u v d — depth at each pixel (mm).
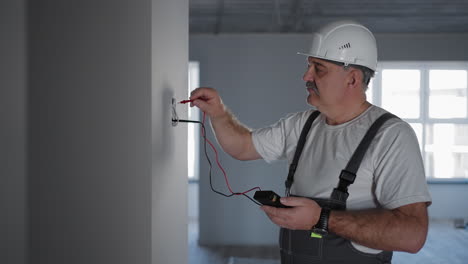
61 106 1104
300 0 3912
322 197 1206
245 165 4840
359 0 3926
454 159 6254
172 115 1359
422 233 1027
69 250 1114
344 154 1199
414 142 1126
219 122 1507
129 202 1093
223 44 4828
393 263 4270
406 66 6250
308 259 1206
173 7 1359
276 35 4797
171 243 1360
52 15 1094
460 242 5008
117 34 1078
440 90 6281
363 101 1259
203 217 4902
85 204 1105
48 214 1117
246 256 4531
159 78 1161
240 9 4145
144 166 1085
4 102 1111
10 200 1123
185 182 1647
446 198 6016
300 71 4805
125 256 1098
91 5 1083
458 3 3965
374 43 1247
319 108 1277
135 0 1067
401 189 1075
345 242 1160
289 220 1091
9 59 1105
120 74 1082
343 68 1196
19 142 1116
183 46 1566
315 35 1247
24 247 1129
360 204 1171
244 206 4871
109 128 1092
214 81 4848
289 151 1452
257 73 4824
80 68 1093
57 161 1108
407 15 4297
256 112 4844
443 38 4879
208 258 4480
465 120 6223
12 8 1099
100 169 1099
